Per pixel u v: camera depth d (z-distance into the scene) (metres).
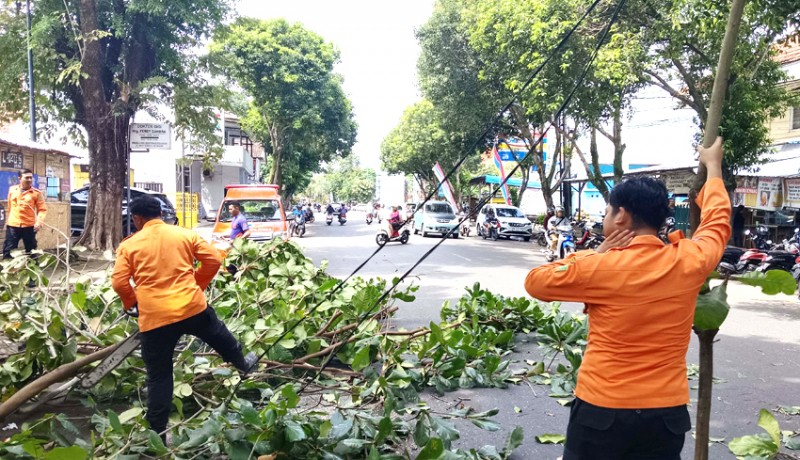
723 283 2.51
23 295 5.57
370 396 4.82
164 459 3.40
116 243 15.91
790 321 8.71
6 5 15.96
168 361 3.99
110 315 5.75
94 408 4.57
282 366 5.16
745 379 5.80
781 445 4.18
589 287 2.19
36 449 2.93
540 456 4.03
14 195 10.04
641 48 12.91
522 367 6.22
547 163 35.53
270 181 38.91
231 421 3.68
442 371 5.37
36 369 4.68
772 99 14.07
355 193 131.38
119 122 15.88
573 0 13.47
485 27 18.05
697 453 2.61
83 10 14.91
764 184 16.25
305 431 3.44
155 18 15.77
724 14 9.48
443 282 12.29
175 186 34.94
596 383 2.20
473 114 25.00
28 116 17.84
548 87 14.76
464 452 3.61
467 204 49.03
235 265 7.75
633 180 2.34
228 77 18.75
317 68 34.72
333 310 6.47
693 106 14.30
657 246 2.22
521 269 14.87
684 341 2.19
